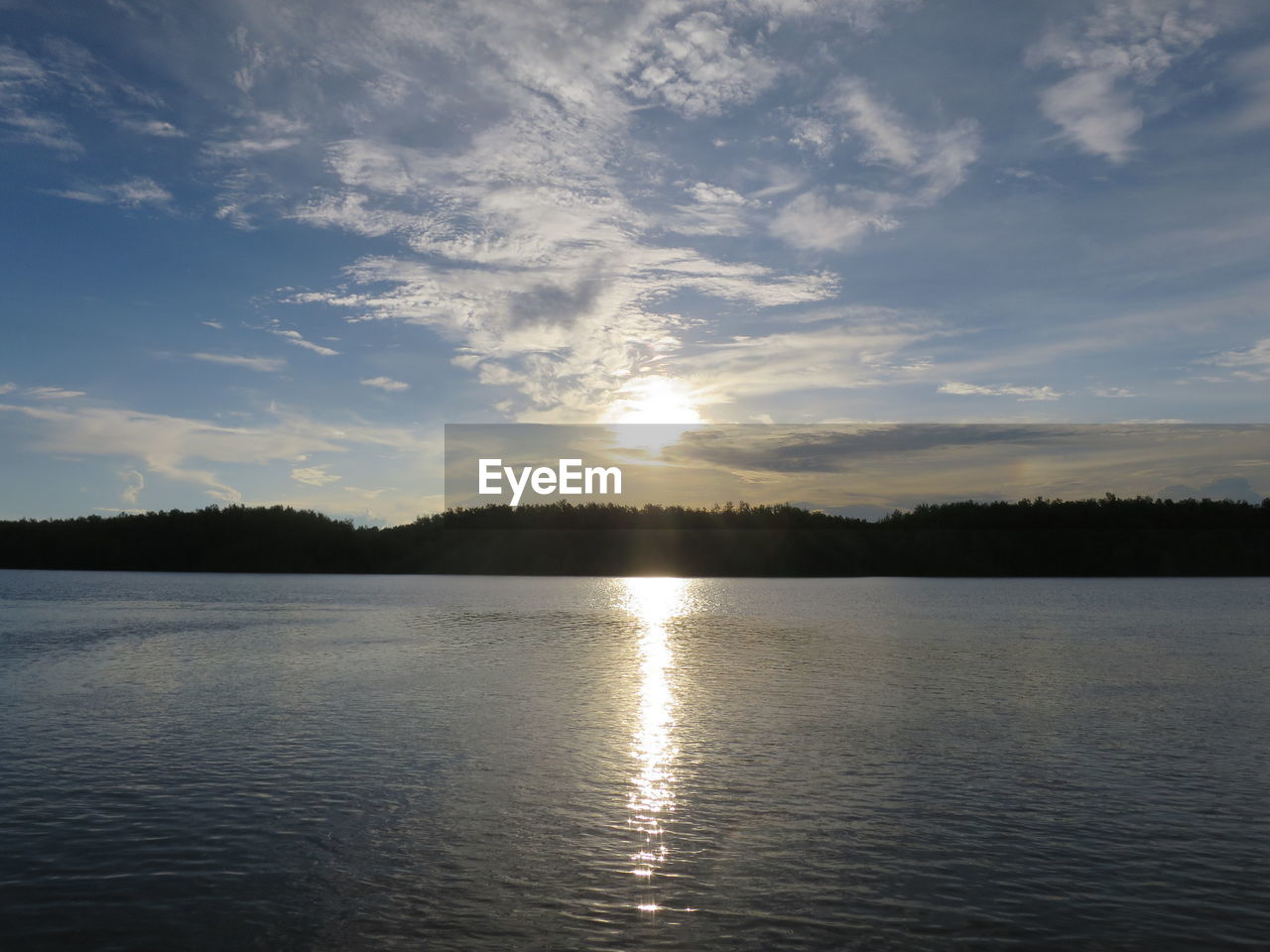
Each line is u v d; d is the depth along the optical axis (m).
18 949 11.60
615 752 21.62
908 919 12.52
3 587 102.50
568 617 65.69
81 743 22.38
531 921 12.42
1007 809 17.12
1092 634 52.56
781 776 19.42
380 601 83.12
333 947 11.71
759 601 85.50
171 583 115.00
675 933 12.09
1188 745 22.52
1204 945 11.82
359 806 17.19
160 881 13.66
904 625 59.22
